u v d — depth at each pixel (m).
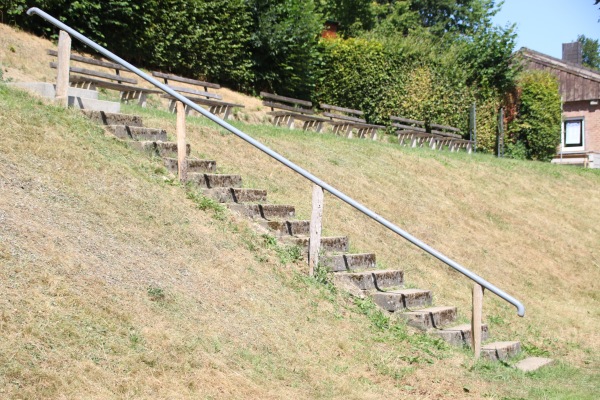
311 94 23.61
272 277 8.19
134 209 7.94
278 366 6.38
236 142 12.62
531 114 31.08
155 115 12.09
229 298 7.21
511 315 11.09
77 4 16.69
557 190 19.81
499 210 16.27
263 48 21.95
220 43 20.53
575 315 11.95
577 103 36.56
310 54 22.72
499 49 28.77
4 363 4.75
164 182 9.05
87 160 8.41
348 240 10.31
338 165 14.52
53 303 5.63
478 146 28.64
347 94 24.02
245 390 5.70
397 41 25.70
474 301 8.52
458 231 14.05
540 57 36.94
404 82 25.23
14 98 9.10
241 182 10.45
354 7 37.41
